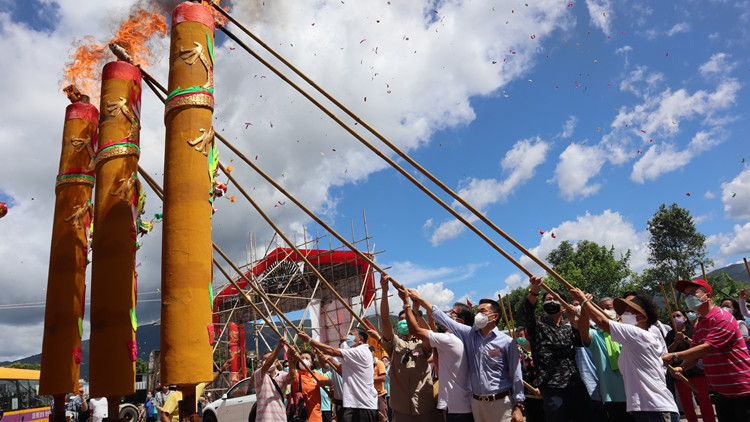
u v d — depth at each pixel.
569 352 5.28
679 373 5.40
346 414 6.57
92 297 6.12
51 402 16.50
